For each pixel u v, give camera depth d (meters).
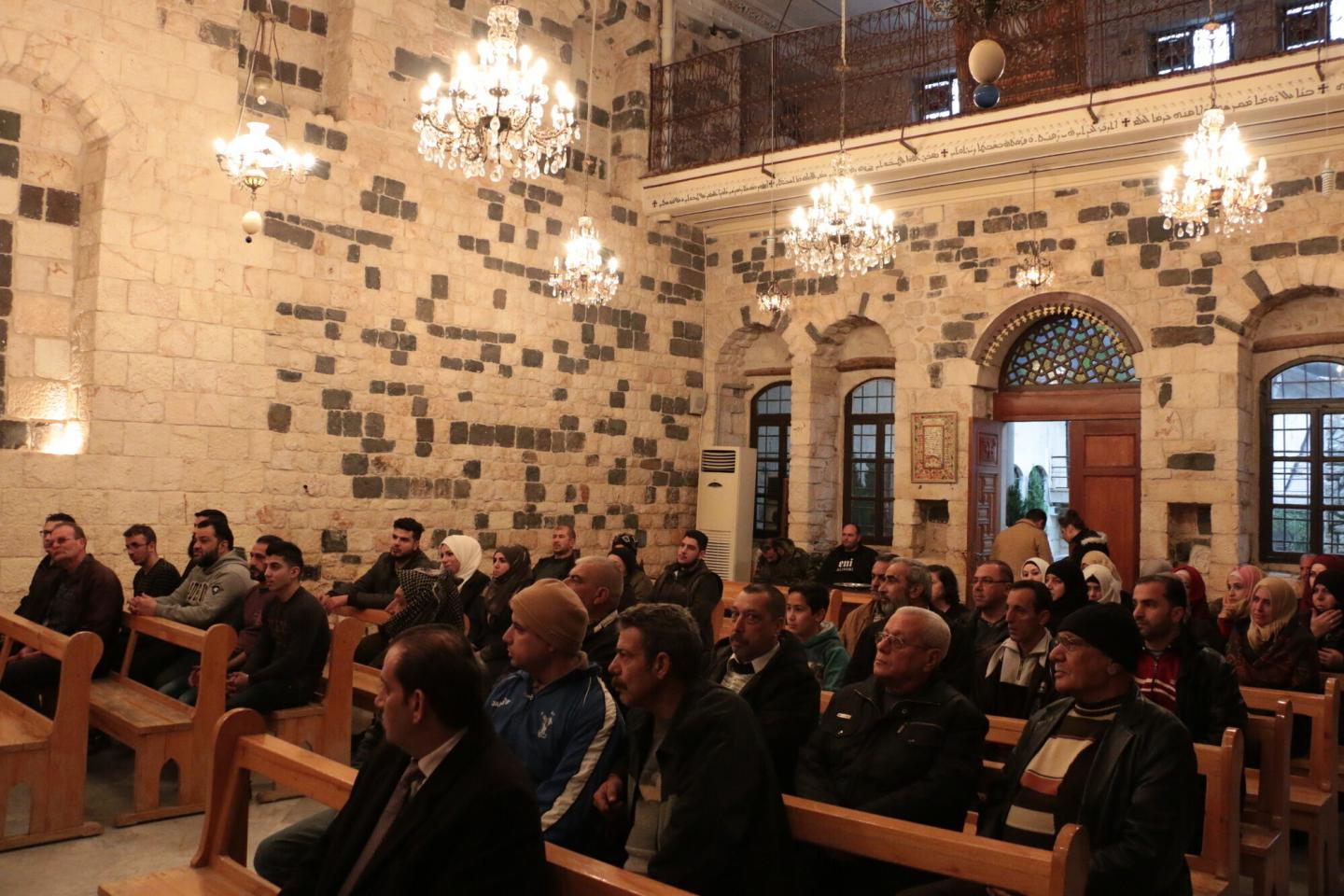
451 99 7.19
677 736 3.01
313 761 3.30
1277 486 10.84
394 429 10.89
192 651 6.77
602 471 13.09
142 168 9.04
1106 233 11.29
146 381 8.99
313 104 10.78
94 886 4.52
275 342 9.94
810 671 3.87
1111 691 3.27
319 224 10.29
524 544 12.12
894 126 11.46
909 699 3.63
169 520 9.11
